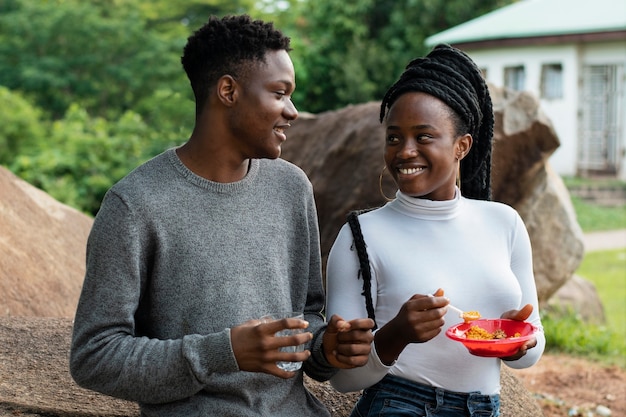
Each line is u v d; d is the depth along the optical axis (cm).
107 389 238
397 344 250
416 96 273
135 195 241
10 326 404
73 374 243
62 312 506
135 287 241
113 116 2417
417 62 283
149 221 241
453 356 273
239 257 249
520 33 1942
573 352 696
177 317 245
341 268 279
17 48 2500
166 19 2791
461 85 278
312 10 2445
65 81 2416
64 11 2477
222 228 248
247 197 255
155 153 1501
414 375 273
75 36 2470
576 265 742
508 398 381
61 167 1366
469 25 2112
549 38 1912
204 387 248
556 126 1969
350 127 701
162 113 1631
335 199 682
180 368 230
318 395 358
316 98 2289
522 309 264
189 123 1605
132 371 232
